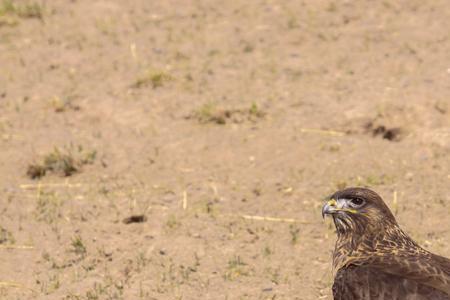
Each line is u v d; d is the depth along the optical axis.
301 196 49.06
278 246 45.06
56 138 55.88
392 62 61.06
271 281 42.38
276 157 52.53
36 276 43.62
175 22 69.38
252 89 59.44
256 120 56.25
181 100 58.81
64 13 72.06
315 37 65.31
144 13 71.25
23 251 45.56
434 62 60.53
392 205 47.41
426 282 32.88
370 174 50.19
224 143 54.22
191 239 45.84
